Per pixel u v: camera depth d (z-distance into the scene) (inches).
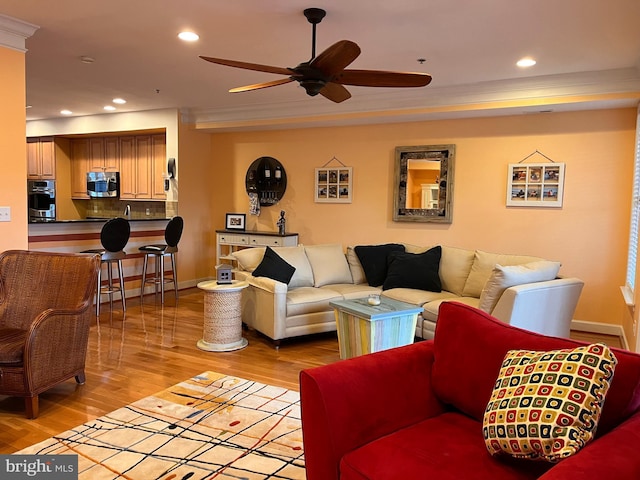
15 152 144.3
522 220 211.0
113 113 283.9
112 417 115.0
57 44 155.1
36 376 114.1
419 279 189.5
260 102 244.5
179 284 276.5
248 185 280.2
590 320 200.4
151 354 162.7
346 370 73.2
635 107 188.1
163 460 95.8
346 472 64.3
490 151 215.8
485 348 76.4
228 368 150.6
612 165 193.8
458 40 145.0
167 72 188.7
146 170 299.0
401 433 71.2
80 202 339.6
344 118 229.5
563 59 162.1
